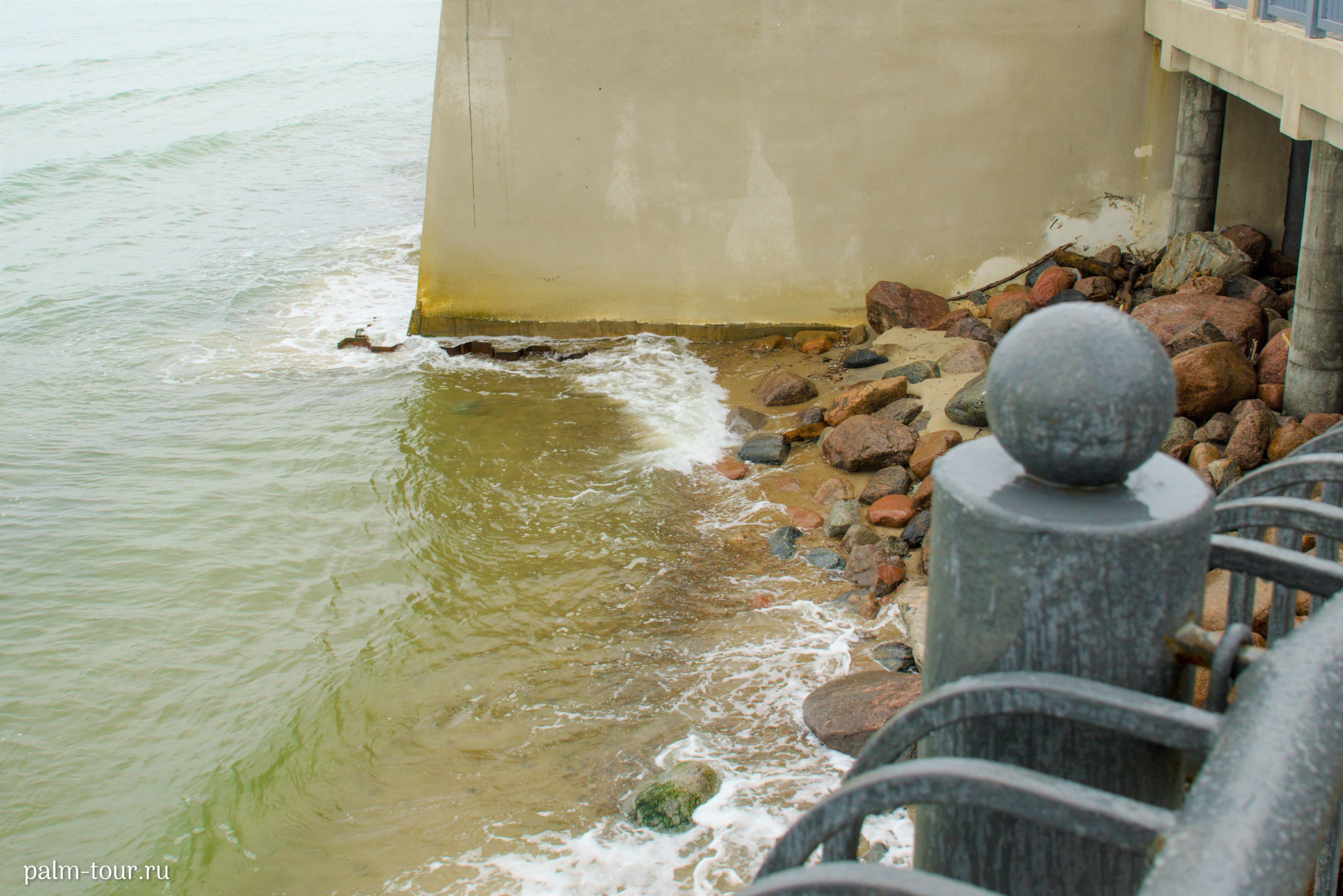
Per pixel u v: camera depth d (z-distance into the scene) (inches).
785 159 493.0
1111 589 46.9
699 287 516.4
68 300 639.8
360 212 855.1
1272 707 39.4
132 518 386.6
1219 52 361.1
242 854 237.5
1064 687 44.6
